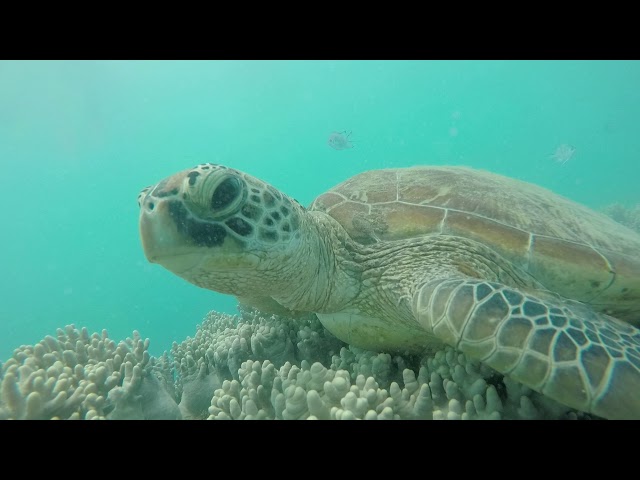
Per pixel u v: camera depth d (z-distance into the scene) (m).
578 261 0.41
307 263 0.41
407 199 0.47
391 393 0.34
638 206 2.65
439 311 0.33
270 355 0.46
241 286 0.39
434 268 0.40
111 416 0.36
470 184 0.49
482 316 0.31
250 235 0.35
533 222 0.44
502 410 0.32
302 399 0.33
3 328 4.76
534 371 0.28
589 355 0.28
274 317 0.53
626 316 0.45
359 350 0.46
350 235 0.46
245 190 0.36
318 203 0.53
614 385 0.27
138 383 0.38
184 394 0.46
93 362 0.43
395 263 0.43
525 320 0.30
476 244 0.42
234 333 0.54
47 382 0.34
